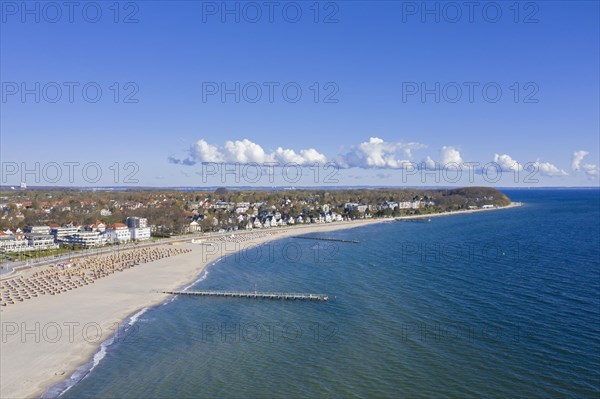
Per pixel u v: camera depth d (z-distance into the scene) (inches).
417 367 2539.4
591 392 2218.3
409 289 4217.5
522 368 2487.7
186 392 2326.5
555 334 2952.8
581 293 3924.7
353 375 2471.7
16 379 2472.9
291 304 3964.1
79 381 2452.0
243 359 2721.5
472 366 2532.0
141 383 2427.4
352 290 4286.4
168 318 3572.8
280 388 2352.4
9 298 4097.0
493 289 4124.0
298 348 2874.0
